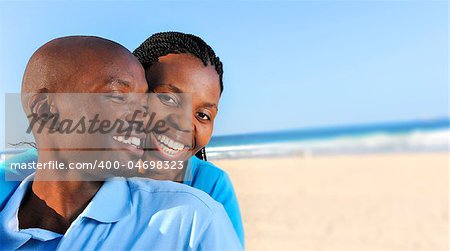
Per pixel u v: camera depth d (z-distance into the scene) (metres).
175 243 1.04
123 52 1.04
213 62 1.81
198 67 1.74
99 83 1.00
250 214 8.27
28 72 1.04
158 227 1.05
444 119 22.19
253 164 14.90
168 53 1.74
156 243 1.04
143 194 1.11
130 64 1.04
